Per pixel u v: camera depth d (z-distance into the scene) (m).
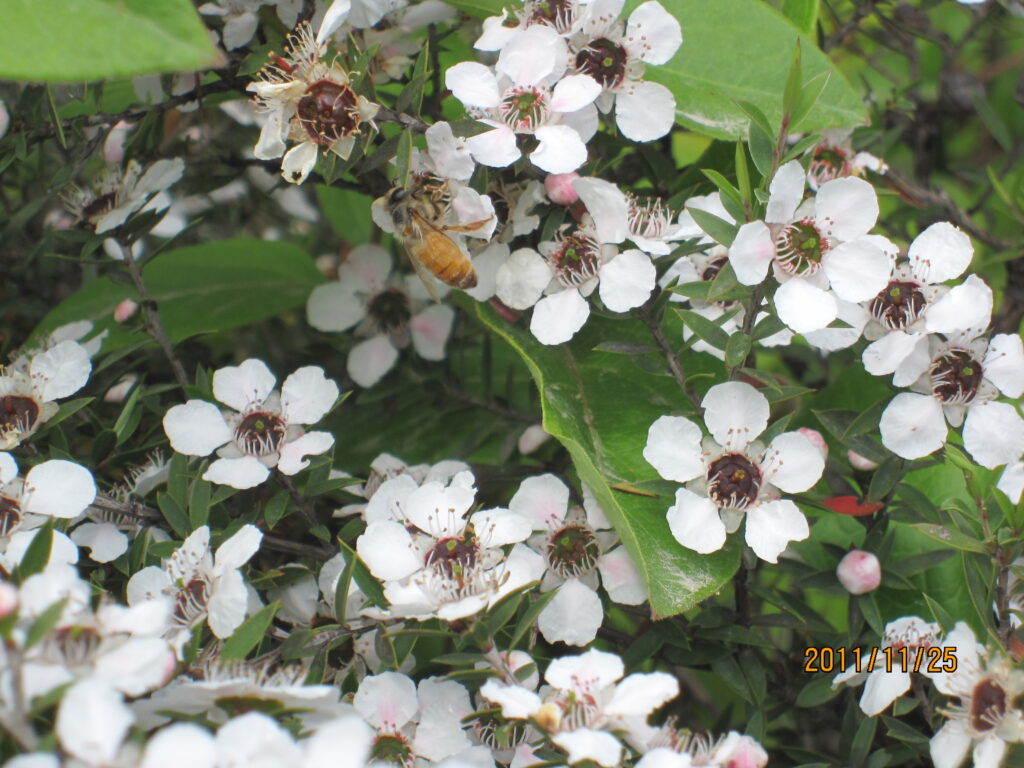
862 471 0.23
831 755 0.24
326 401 0.23
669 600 0.21
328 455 0.23
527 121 0.22
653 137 0.23
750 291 0.21
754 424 0.22
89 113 0.26
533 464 0.25
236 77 0.24
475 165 0.23
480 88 0.22
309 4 0.24
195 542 0.21
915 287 0.22
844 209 0.21
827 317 0.21
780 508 0.21
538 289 0.23
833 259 0.21
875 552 0.23
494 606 0.20
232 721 0.18
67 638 0.18
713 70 0.24
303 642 0.20
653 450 0.22
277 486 0.24
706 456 0.22
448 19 0.25
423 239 0.23
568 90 0.22
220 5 0.24
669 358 0.22
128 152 0.25
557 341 0.22
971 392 0.22
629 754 0.20
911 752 0.22
